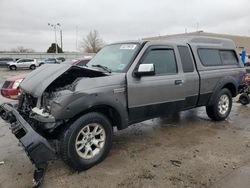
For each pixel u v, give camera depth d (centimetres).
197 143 482
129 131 554
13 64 3531
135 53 449
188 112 721
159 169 378
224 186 333
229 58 650
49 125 352
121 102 412
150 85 448
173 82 486
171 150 448
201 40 589
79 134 367
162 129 568
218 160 408
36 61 3694
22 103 432
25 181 348
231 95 645
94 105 372
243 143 482
